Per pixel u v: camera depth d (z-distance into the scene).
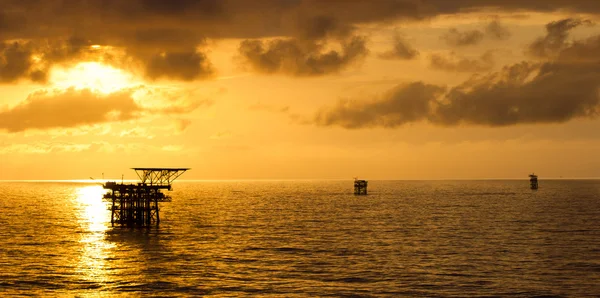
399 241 118.75
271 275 82.44
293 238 123.75
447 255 99.81
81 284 76.69
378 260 94.56
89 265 89.00
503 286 76.25
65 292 72.69
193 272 84.25
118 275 82.12
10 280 78.75
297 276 81.88
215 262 92.06
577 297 70.88
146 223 136.50
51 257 95.94
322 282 78.19
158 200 135.75
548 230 138.25
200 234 128.75
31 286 75.56
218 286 75.81
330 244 114.00
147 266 88.44
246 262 92.31
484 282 78.44
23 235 126.38
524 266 89.38
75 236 123.44
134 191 134.50
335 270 86.06
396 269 86.88
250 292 72.81
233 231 136.38
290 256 98.31
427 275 82.75
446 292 73.12
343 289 74.44
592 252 102.62
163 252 101.44
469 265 90.19
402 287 75.62
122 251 102.25
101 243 112.25
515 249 106.69
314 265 89.94
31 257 95.81
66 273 83.25
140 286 75.81
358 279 80.12
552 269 86.94
